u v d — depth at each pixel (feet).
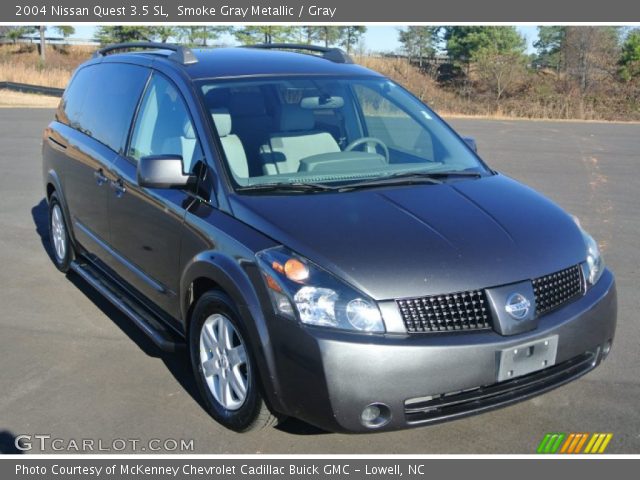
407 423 10.62
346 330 10.41
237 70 15.24
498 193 13.46
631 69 149.18
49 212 21.62
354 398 10.36
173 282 13.83
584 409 13.29
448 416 10.80
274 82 15.11
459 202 12.73
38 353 15.70
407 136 15.60
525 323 11.04
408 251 11.04
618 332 16.89
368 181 13.42
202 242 12.51
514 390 11.34
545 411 13.21
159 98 15.42
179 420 12.96
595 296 12.23
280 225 11.48
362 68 17.19
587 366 12.26
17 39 190.08
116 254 16.55
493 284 11.00
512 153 50.70
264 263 11.09
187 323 13.53
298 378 10.64
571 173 41.50
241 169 13.15
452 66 173.47
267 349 10.94
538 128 73.00
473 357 10.62
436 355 10.45
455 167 14.85
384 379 10.34
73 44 193.88
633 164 45.70
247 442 12.28
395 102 16.40
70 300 18.95
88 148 17.79
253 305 11.10
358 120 15.56
